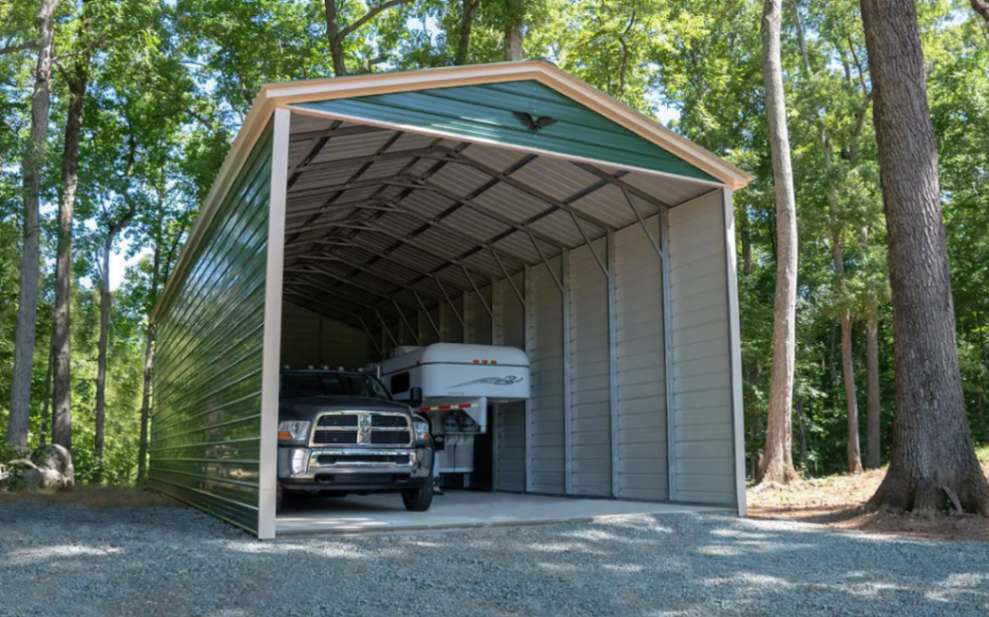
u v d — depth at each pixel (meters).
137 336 33.12
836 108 23.34
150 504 11.95
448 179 12.08
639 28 19.86
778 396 15.09
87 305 30.52
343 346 22.36
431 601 4.96
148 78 22.14
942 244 9.90
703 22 21.42
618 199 11.59
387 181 12.12
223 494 8.95
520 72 9.10
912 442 9.55
